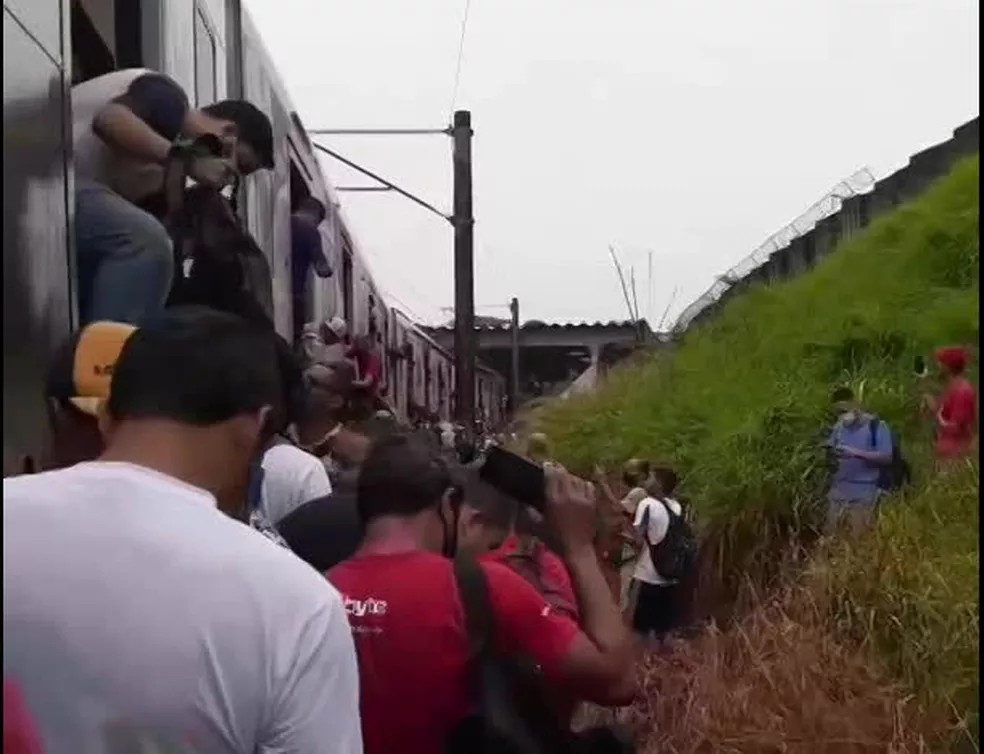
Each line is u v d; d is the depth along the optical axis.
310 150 11.78
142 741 2.10
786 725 6.16
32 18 3.45
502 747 3.16
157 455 2.30
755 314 15.29
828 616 6.98
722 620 9.04
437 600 3.21
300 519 4.21
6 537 2.18
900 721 6.04
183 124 4.60
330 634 2.20
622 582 9.24
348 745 2.21
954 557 7.04
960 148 16.30
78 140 4.43
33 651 2.12
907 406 11.37
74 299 3.87
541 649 3.22
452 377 32.94
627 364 17.00
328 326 9.16
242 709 2.13
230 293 4.94
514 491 3.54
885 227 15.06
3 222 3.06
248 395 2.35
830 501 9.52
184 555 2.17
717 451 10.59
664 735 6.51
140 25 5.47
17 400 3.15
